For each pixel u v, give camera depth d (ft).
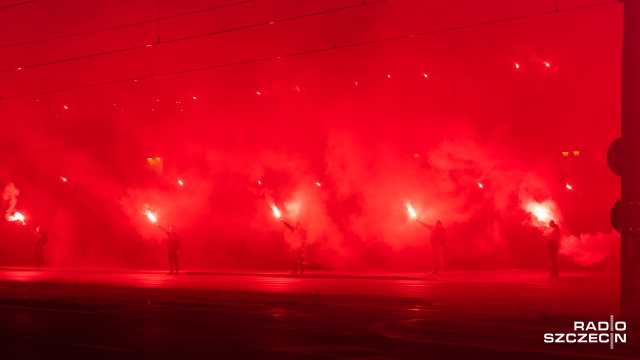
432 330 47.39
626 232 45.65
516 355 39.73
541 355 39.70
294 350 41.65
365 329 50.70
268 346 43.19
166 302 70.08
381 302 66.49
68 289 82.48
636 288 45.27
